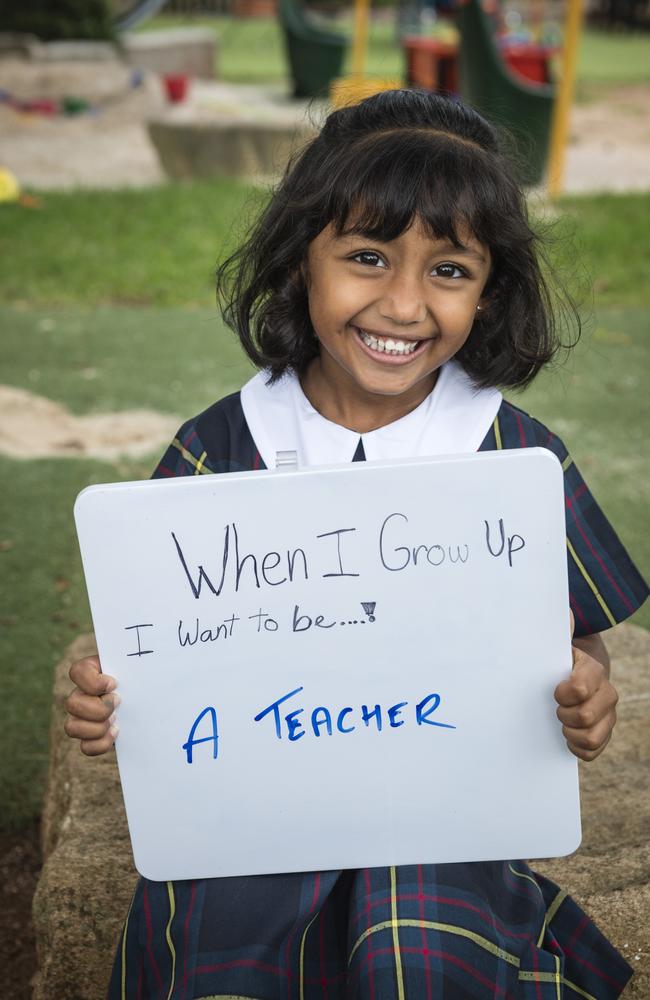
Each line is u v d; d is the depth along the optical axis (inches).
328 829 62.1
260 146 398.3
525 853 62.6
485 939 58.4
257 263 68.4
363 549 58.5
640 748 90.3
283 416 67.1
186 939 60.5
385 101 65.2
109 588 58.9
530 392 197.6
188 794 61.8
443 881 60.9
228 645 59.7
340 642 59.6
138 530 58.3
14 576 139.5
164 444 179.0
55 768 91.0
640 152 493.7
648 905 73.0
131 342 227.1
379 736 60.8
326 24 993.5
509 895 64.5
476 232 61.6
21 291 264.4
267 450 66.5
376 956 56.5
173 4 1067.3
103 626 59.4
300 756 61.2
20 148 474.6
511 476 57.4
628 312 246.8
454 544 58.4
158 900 63.7
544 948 65.7
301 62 599.2
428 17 810.2
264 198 86.7
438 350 63.4
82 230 314.0
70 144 486.3
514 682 60.0
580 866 76.7
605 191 368.8
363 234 60.7
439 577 58.7
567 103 357.7
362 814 61.9
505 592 58.8
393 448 65.6
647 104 621.0
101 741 60.3
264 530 58.4
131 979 63.0
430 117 64.7
